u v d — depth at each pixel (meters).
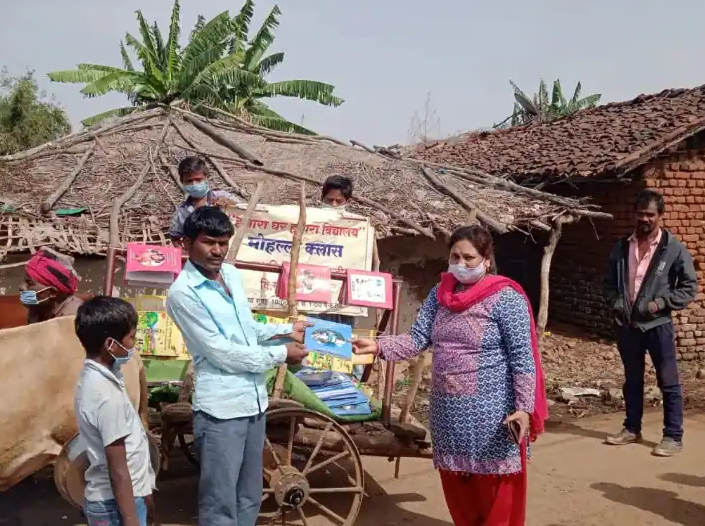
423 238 9.90
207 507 3.43
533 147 12.72
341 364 4.45
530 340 3.60
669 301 6.01
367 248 5.17
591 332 11.39
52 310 4.03
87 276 7.25
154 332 4.39
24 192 7.95
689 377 9.31
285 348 3.48
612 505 5.07
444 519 4.82
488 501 3.73
